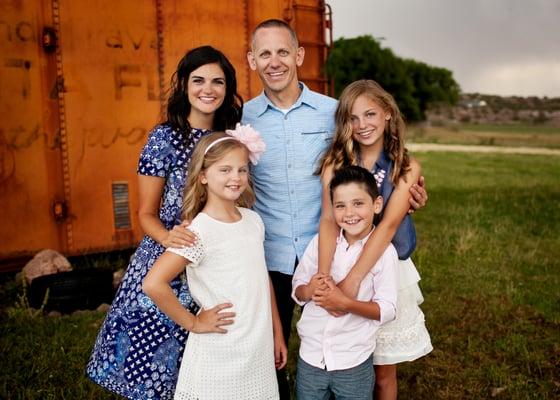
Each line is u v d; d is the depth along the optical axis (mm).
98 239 6039
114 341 2512
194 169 2400
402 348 2768
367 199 2551
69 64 5773
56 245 5840
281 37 2773
